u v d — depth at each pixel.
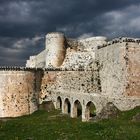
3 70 79.19
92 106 77.56
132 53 66.81
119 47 68.31
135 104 62.25
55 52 94.50
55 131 41.09
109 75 73.56
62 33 95.56
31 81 82.38
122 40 67.19
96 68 82.12
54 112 78.31
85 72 83.56
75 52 94.94
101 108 61.12
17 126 46.22
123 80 66.25
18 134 41.06
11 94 79.31
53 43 94.88
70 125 44.41
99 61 81.38
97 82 80.75
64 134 39.28
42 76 85.75
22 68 80.69
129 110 60.88
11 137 39.69
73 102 71.88
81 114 73.19
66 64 92.44
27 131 42.53
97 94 68.25
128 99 62.16
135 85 66.19
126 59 66.31
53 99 84.12
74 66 88.31
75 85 84.25
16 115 79.19
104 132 39.19
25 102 80.50
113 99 61.84
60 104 81.94
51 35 95.12
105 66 76.62
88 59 87.88
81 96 68.06
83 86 82.69
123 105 61.66
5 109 78.75
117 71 69.06
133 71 66.38
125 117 57.06
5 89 79.06
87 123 45.34
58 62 94.31
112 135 37.84
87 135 38.22
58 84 86.75
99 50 81.25
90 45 96.75
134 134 38.34
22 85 80.44
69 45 97.75
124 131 39.75
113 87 70.69
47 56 95.88
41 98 84.81
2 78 79.19
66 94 75.81
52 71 86.69
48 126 44.97
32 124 47.75
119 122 47.44
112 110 60.03
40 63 106.75
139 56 67.12
